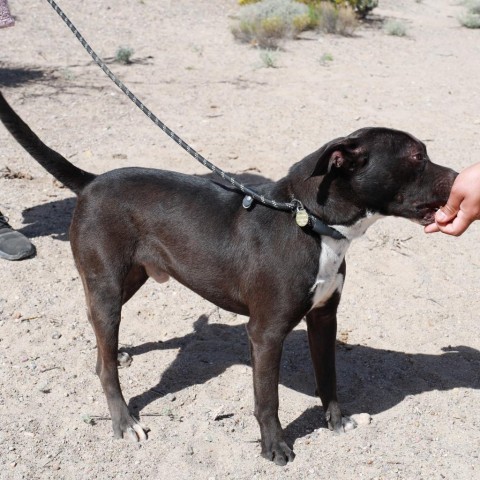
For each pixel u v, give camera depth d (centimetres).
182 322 193
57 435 153
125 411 153
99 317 151
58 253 220
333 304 147
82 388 167
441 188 136
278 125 335
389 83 419
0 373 170
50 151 154
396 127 345
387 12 653
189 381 170
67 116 325
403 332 193
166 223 148
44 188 259
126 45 454
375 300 207
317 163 129
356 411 163
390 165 135
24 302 197
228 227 144
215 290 147
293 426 158
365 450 151
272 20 492
